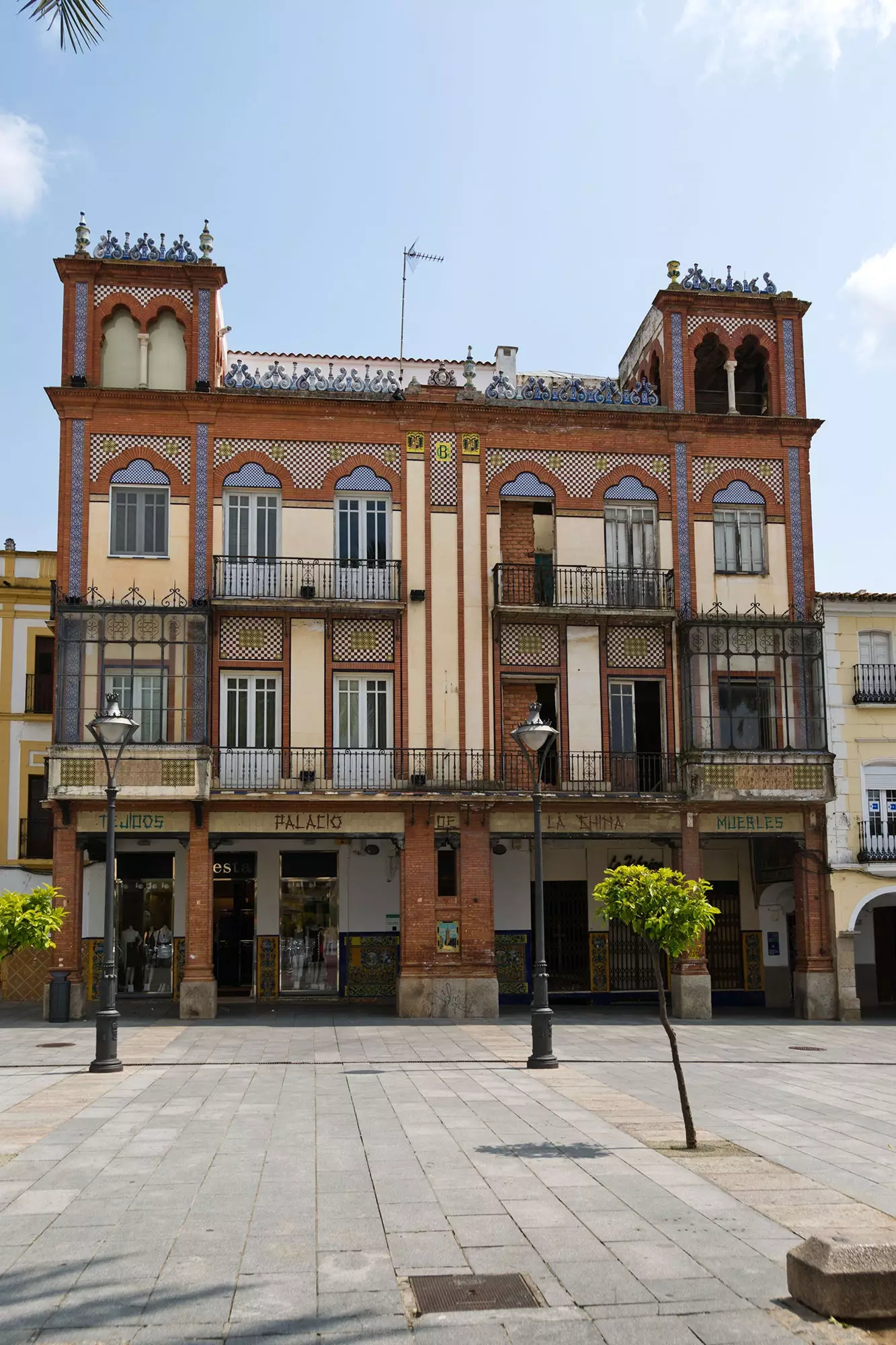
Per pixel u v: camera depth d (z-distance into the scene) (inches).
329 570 1069.1
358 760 1043.9
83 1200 391.2
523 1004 1146.7
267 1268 322.0
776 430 1152.2
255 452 1078.4
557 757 1085.1
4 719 1263.5
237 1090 632.4
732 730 1090.1
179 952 1154.7
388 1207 382.0
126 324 1088.8
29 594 1283.2
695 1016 1036.5
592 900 1182.9
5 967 1201.4
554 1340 276.1
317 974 1160.2
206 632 1020.5
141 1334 277.1
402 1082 665.6
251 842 1139.3
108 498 1048.8
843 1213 374.9
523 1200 389.4
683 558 1121.4
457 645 1075.9
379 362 1370.6
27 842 1252.5
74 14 330.3
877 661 1126.4
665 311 1161.4
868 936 1238.3
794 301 1173.7
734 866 1207.6
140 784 985.5
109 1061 705.0
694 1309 294.7
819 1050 841.5
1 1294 302.5
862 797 1098.1
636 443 1133.7
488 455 1113.4
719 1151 469.4
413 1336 277.0
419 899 1027.9
